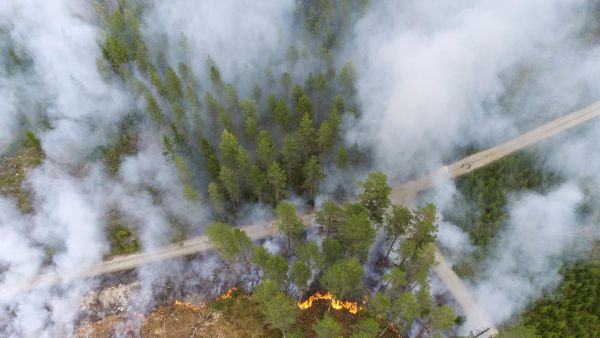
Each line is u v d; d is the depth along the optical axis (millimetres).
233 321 46719
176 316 47844
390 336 44438
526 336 34531
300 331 43000
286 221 41938
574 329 43875
